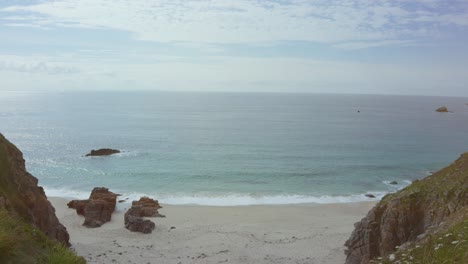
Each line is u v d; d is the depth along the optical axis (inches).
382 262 712.4
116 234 1706.4
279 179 2891.2
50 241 714.8
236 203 2287.2
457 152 4094.5
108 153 3801.7
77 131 5521.7
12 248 592.1
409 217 1117.1
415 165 3437.5
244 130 5866.1
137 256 1428.4
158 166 3284.9
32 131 5511.8
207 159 3612.2
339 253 1486.2
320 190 2615.7
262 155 3836.1
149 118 7588.6
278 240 1641.2
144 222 1760.6
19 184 1219.9
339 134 5502.0
